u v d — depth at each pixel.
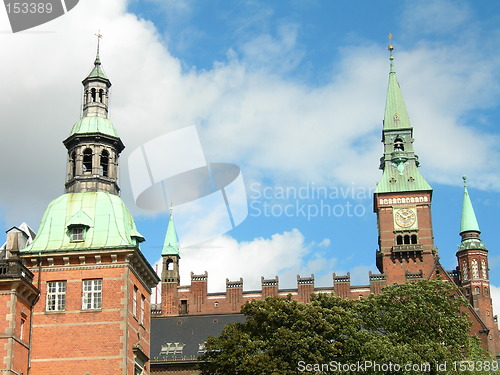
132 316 59.53
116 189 65.94
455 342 70.44
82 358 56.78
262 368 64.56
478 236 132.50
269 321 69.69
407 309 71.00
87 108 67.75
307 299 123.69
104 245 59.97
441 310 72.25
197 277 127.75
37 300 58.31
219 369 68.19
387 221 131.62
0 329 53.34
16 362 53.97
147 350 63.34
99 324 57.59
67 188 65.12
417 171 135.00
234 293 126.19
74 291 58.56
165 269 129.00
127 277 58.81
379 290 122.88
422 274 125.75
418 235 130.25
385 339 67.69
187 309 126.12
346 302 73.62
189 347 107.94
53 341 57.25
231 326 71.62
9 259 54.84
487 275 129.75
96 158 65.44
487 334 109.81
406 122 139.25
